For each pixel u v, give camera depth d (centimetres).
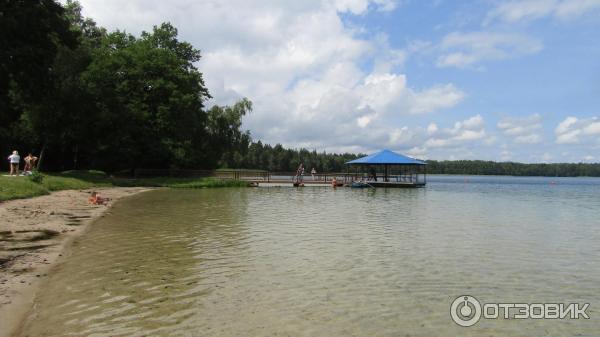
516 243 1391
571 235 1576
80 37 4566
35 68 3397
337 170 15338
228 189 4450
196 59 6134
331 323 678
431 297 819
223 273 957
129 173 5338
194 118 5338
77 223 1623
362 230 1620
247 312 717
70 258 1062
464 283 915
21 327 632
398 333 647
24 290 796
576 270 1038
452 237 1488
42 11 3381
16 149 4478
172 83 5078
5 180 2411
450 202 3130
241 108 7269
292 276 944
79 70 4266
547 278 964
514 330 673
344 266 1042
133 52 5119
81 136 4453
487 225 1820
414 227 1725
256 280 908
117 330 629
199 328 643
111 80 4828
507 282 929
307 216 2053
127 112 4709
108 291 809
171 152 5047
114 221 1733
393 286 884
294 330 646
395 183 5384
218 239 1371
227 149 7288
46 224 1546
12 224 1501
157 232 1482
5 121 3788
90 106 4181
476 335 649
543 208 2738
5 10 3231
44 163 4862
